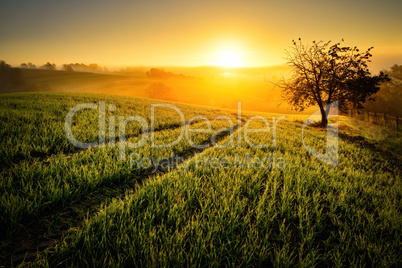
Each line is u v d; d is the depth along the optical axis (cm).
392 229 365
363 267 280
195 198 442
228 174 569
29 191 373
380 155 1059
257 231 331
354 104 1955
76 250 267
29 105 1310
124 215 338
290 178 562
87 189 412
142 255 272
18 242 280
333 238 351
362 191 541
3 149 534
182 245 299
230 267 269
